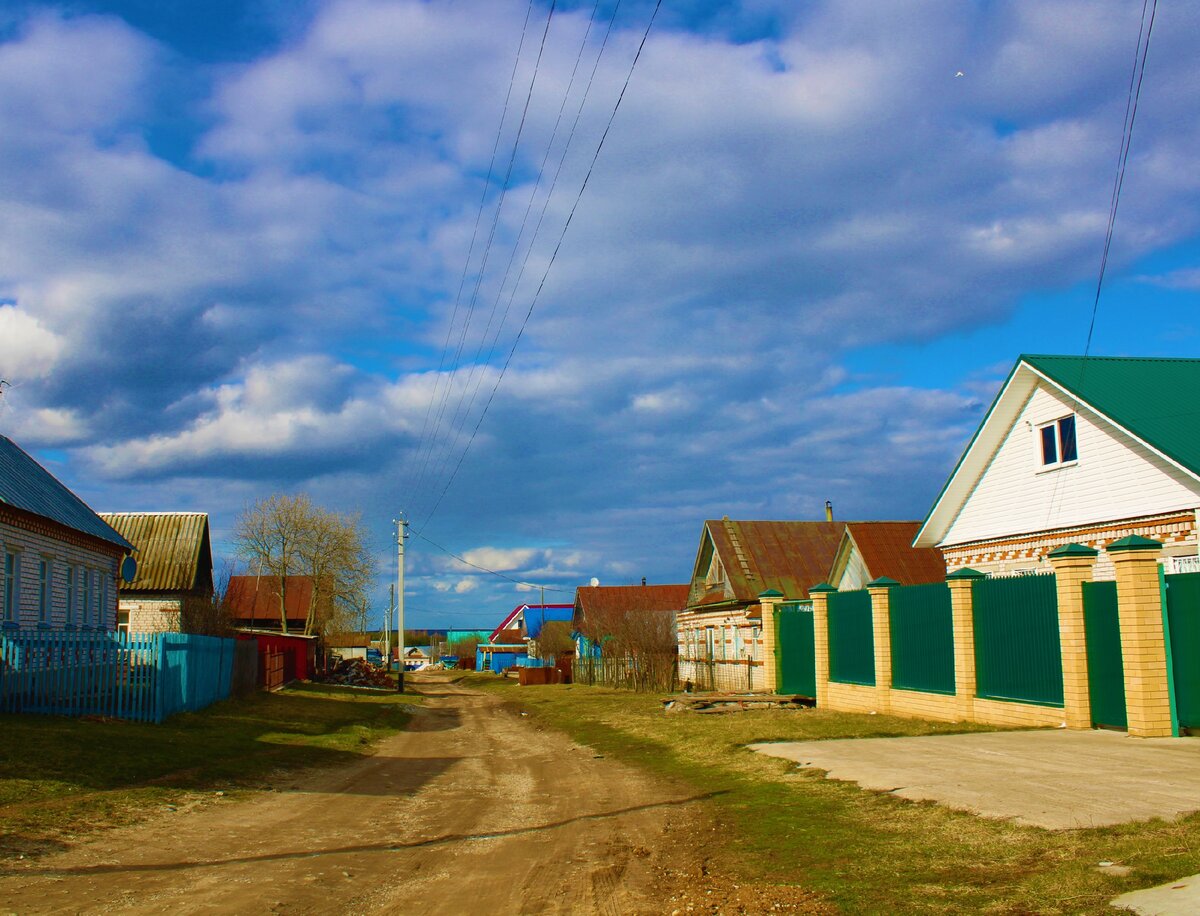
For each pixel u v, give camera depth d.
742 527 40.31
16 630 20.92
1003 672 17.69
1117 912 6.09
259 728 20.61
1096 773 11.16
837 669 23.91
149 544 44.38
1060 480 21.73
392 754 19.47
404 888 8.02
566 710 29.98
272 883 8.05
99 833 9.71
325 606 59.06
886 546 32.41
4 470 24.62
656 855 9.21
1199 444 18.27
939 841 8.49
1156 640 14.49
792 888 7.50
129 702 19.05
